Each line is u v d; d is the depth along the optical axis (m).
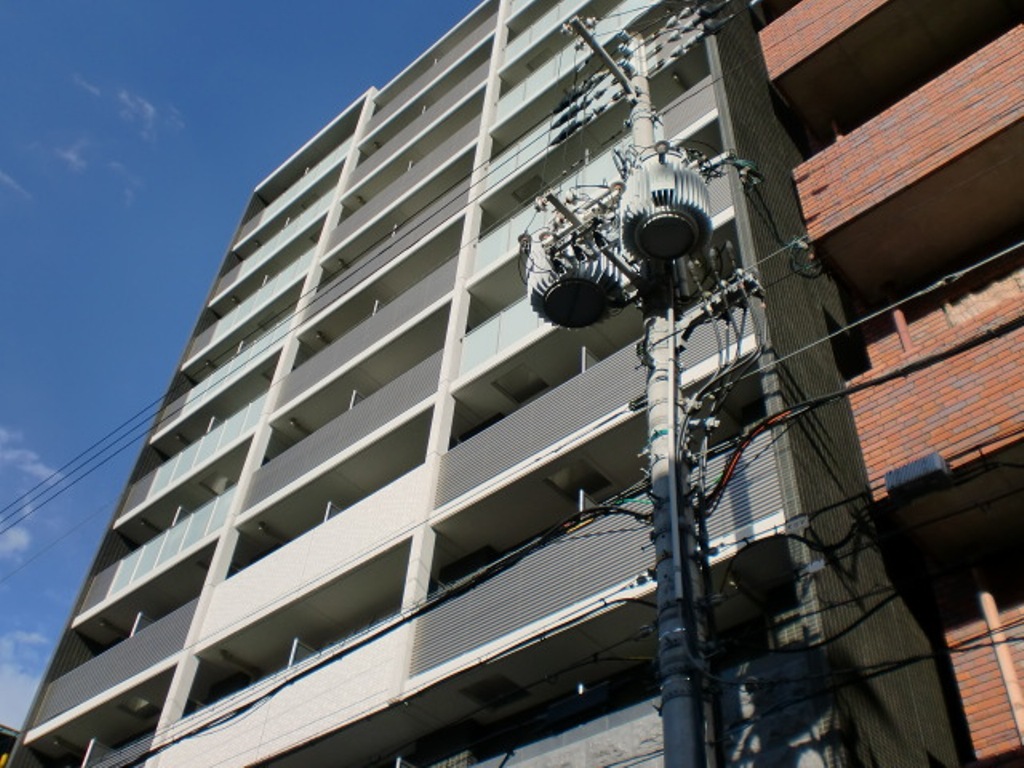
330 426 21.03
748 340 13.02
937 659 12.05
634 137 9.85
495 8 32.84
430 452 17.48
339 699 15.17
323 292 26.66
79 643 24.27
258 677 19.41
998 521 10.66
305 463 20.81
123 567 24.33
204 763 16.41
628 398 14.90
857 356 14.91
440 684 13.91
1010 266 12.29
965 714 9.91
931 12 14.60
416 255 23.89
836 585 10.80
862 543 11.54
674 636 6.64
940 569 11.15
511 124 24.77
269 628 18.52
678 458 7.68
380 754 15.39
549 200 9.23
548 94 24.17
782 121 18.17
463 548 16.78
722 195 15.03
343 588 17.52
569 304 9.11
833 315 15.18
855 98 15.95
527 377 18.06
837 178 13.40
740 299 9.09
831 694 9.62
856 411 11.96
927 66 15.28
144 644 20.92
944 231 12.68
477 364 18.41
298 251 31.11
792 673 10.13
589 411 15.35
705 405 13.15
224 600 19.61
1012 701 9.54
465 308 20.25
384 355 21.72
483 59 30.52
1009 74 12.25
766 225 14.90
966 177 12.12
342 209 30.44
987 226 12.55
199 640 19.31
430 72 32.56
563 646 13.16
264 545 21.77
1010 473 10.23
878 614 11.34
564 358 17.47
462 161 25.58
